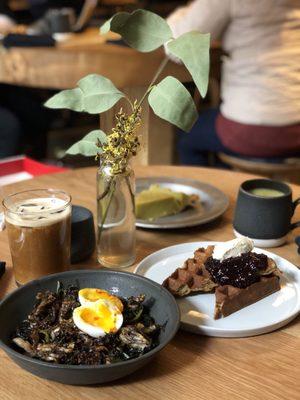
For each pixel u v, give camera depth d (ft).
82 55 4.17
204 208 2.42
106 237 1.91
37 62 4.40
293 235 2.19
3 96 5.43
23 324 1.50
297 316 1.64
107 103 1.72
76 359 1.34
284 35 3.76
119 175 1.82
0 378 1.38
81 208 2.06
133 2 6.41
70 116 6.26
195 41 1.50
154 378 1.38
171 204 2.32
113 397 1.32
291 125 3.93
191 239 2.15
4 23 5.43
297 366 1.43
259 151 4.05
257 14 3.72
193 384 1.36
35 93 5.54
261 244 2.07
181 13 4.03
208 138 4.43
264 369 1.41
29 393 1.33
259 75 3.88
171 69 1.87
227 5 3.73
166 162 4.21
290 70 3.83
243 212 2.07
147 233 2.21
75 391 1.33
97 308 1.46
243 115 4.00
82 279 1.64
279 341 1.53
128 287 1.62
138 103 1.70
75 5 6.23
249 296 1.66
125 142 1.73
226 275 1.66
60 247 1.75
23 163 3.21
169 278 1.70
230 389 1.34
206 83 1.46
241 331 1.52
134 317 1.50
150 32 1.63
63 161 5.26
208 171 2.89
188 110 1.58
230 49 3.98
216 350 1.49
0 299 1.72
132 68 4.03
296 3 3.73
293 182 4.17
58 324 1.46
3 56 4.57
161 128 4.00
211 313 1.63
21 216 1.67
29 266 1.74
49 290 1.60
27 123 5.57
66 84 4.35
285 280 1.82
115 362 1.34
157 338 1.46
